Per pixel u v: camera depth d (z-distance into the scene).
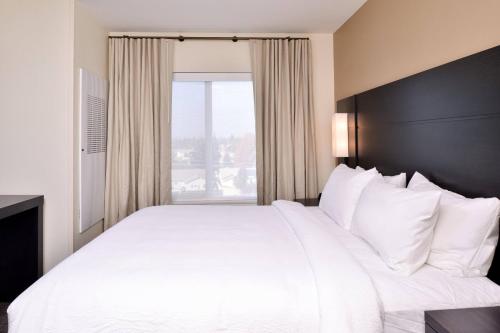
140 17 3.03
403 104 2.10
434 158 1.78
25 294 1.20
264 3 2.78
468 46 1.59
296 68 3.44
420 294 1.20
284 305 1.13
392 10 2.33
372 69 2.66
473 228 1.31
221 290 1.17
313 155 3.48
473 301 1.19
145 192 3.35
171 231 1.89
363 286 1.17
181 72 3.49
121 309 1.14
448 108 1.66
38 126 2.60
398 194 1.50
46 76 2.60
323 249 1.42
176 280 1.22
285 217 2.19
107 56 3.33
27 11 2.58
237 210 2.52
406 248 1.34
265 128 3.45
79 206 2.73
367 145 2.66
